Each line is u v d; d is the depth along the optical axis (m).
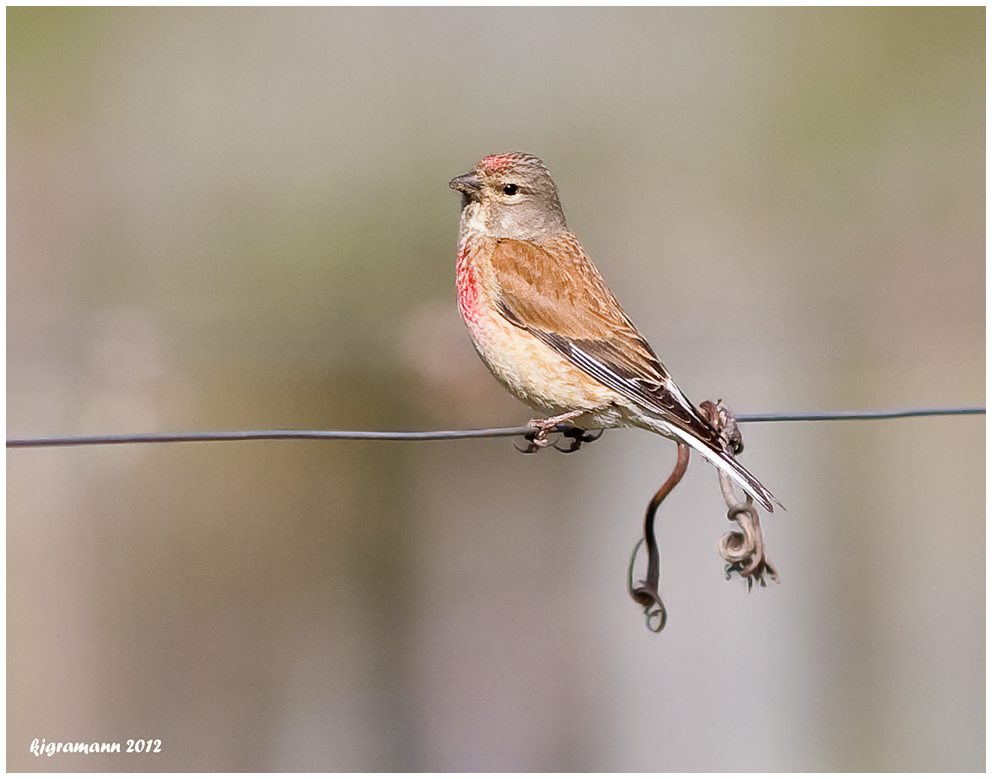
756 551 7.02
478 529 12.59
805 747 12.00
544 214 8.26
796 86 15.12
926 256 14.66
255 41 14.53
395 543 12.63
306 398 13.05
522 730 12.02
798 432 13.62
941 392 14.11
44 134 13.88
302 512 12.56
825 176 14.88
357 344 13.30
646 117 14.83
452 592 12.50
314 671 12.23
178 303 13.52
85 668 11.78
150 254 13.74
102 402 12.62
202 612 12.23
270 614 12.27
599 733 11.98
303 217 13.88
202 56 14.39
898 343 14.40
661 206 14.70
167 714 11.84
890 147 15.02
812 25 15.37
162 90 14.21
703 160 14.90
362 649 12.36
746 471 7.12
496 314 7.92
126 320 13.27
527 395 7.94
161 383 12.87
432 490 12.70
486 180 8.20
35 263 13.53
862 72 15.20
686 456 7.35
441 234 13.95
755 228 14.84
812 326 14.40
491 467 12.63
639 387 7.56
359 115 14.27
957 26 15.13
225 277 13.72
